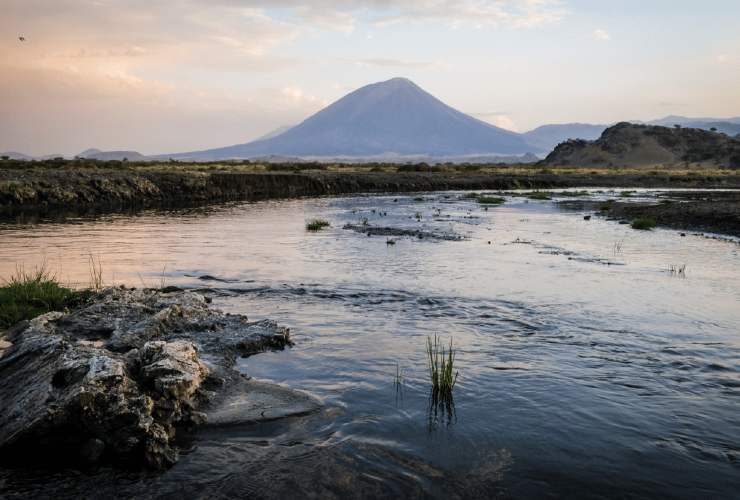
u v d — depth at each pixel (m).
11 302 11.91
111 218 34.53
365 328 11.01
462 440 6.55
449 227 30.05
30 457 6.19
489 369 8.78
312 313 12.14
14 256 20.09
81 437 6.28
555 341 10.23
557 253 20.83
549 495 5.50
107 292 12.68
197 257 19.88
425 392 7.90
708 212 32.12
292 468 5.95
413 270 17.27
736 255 20.44
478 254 20.56
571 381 8.30
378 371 8.70
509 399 7.66
